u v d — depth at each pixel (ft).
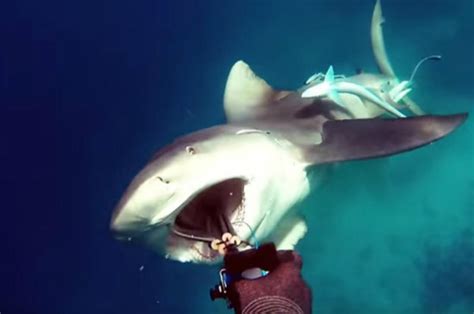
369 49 12.27
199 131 4.86
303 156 5.42
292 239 5.44
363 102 7.32
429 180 8.19
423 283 7.58
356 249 7.95
